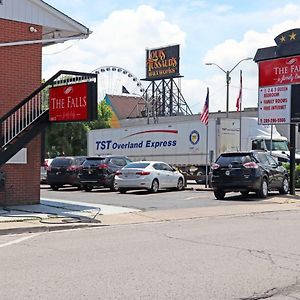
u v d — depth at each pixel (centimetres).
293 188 2225
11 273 752
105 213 1548
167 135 3356
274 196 2156
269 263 833
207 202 1919
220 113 5297
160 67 7531
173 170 2534
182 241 1057
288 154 3108
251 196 2173
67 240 1073
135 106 7831
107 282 702
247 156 2025
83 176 2583
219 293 652
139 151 3541
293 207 1808
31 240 1075
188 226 1314
